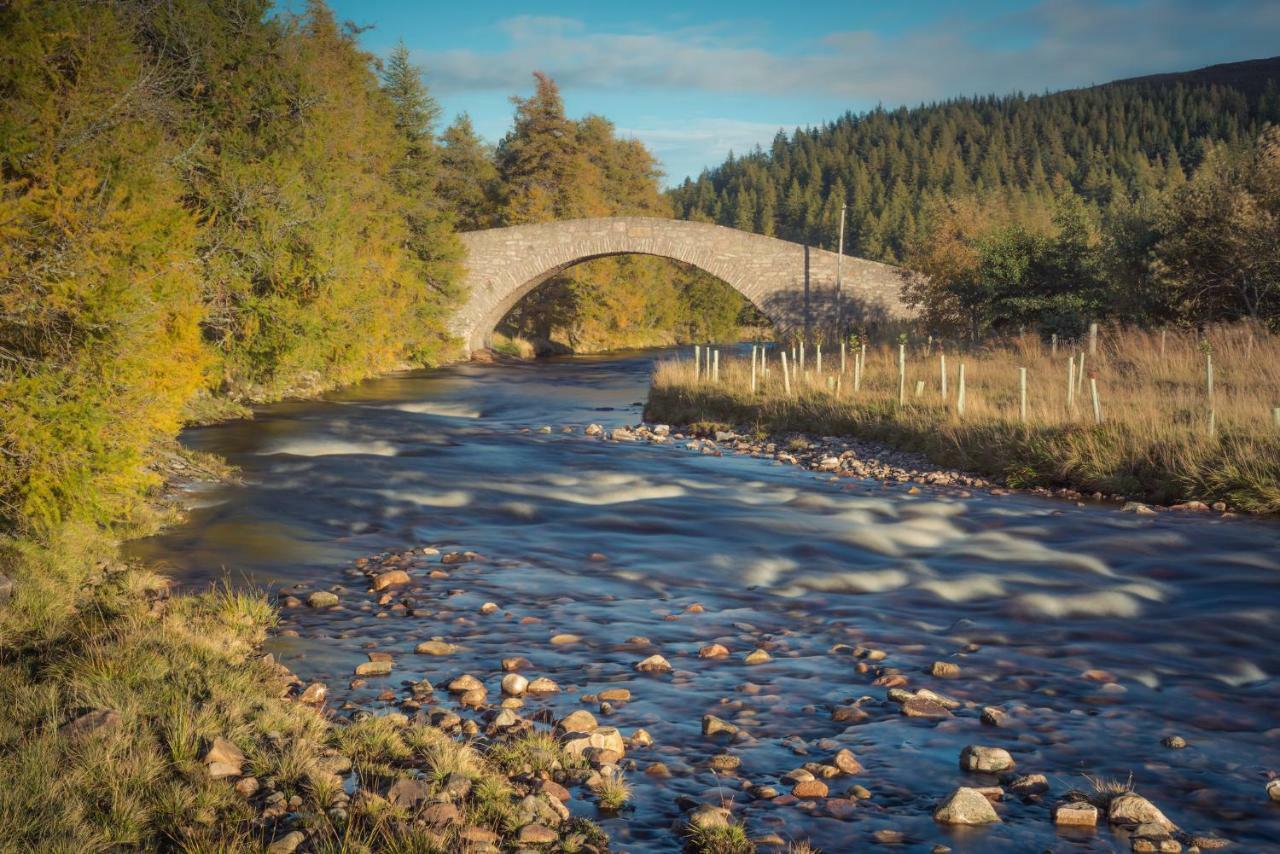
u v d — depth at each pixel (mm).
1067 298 32062
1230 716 6070
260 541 10906
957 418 17906
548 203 69000
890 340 39188
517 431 22703
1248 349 21375
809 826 4629
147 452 14219
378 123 46656
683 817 4648
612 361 56656
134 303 10398
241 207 27078
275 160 28344
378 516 12398
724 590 9195
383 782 4891
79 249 10062
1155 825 4598
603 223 52188
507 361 54375
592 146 82250
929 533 11641
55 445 9469
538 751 5332
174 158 22844
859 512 12812
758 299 50750
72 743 5031
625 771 5238
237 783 4797
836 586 9359
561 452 18875
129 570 9250
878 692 6484
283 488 14078
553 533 11578
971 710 6145
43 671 6145
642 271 76688
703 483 15180
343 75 42594
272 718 5574
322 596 8531
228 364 27344
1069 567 10008
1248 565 9961
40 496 9484
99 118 13227
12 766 4719
